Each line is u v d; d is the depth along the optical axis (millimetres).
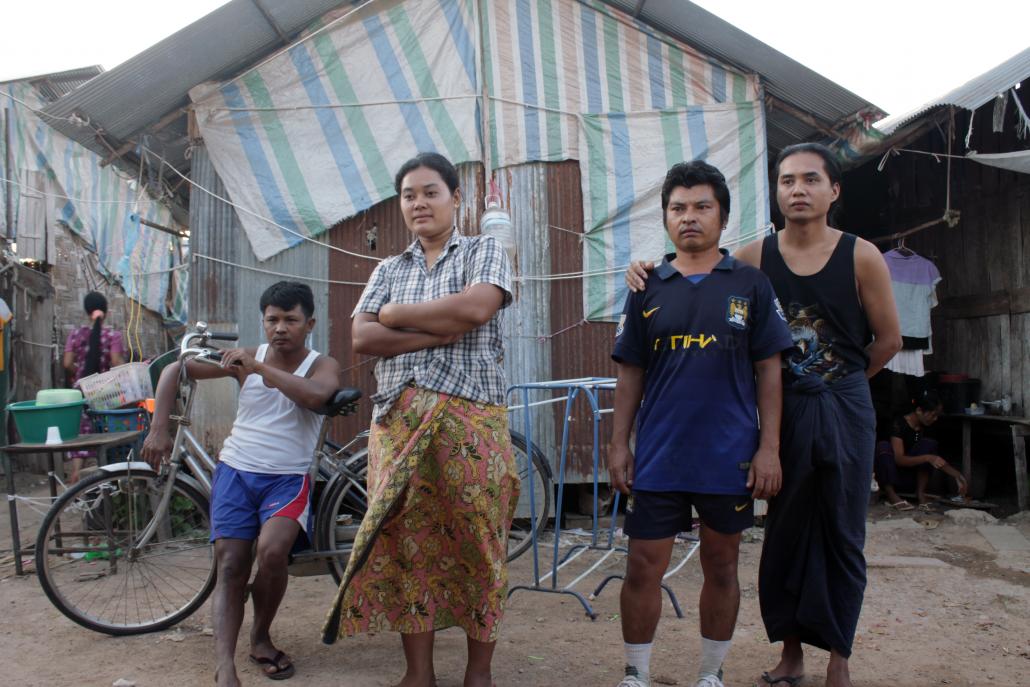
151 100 5027
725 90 5293
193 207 5188
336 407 3104
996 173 6645
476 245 2613
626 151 5293
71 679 2875
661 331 2514
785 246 2760
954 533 5285
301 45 5133
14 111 9180
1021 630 3424
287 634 3379
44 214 9508
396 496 2352
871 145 5469
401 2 5207
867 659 3076
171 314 12359
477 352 2543
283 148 5188
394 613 2525
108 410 5020
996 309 6648
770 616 2734
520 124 5270
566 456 5281
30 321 8758
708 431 2422
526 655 3098
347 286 5254
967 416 6441
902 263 6398
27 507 6496
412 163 2668
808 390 2615
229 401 5160
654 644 3219
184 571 4023
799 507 2648
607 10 5223
